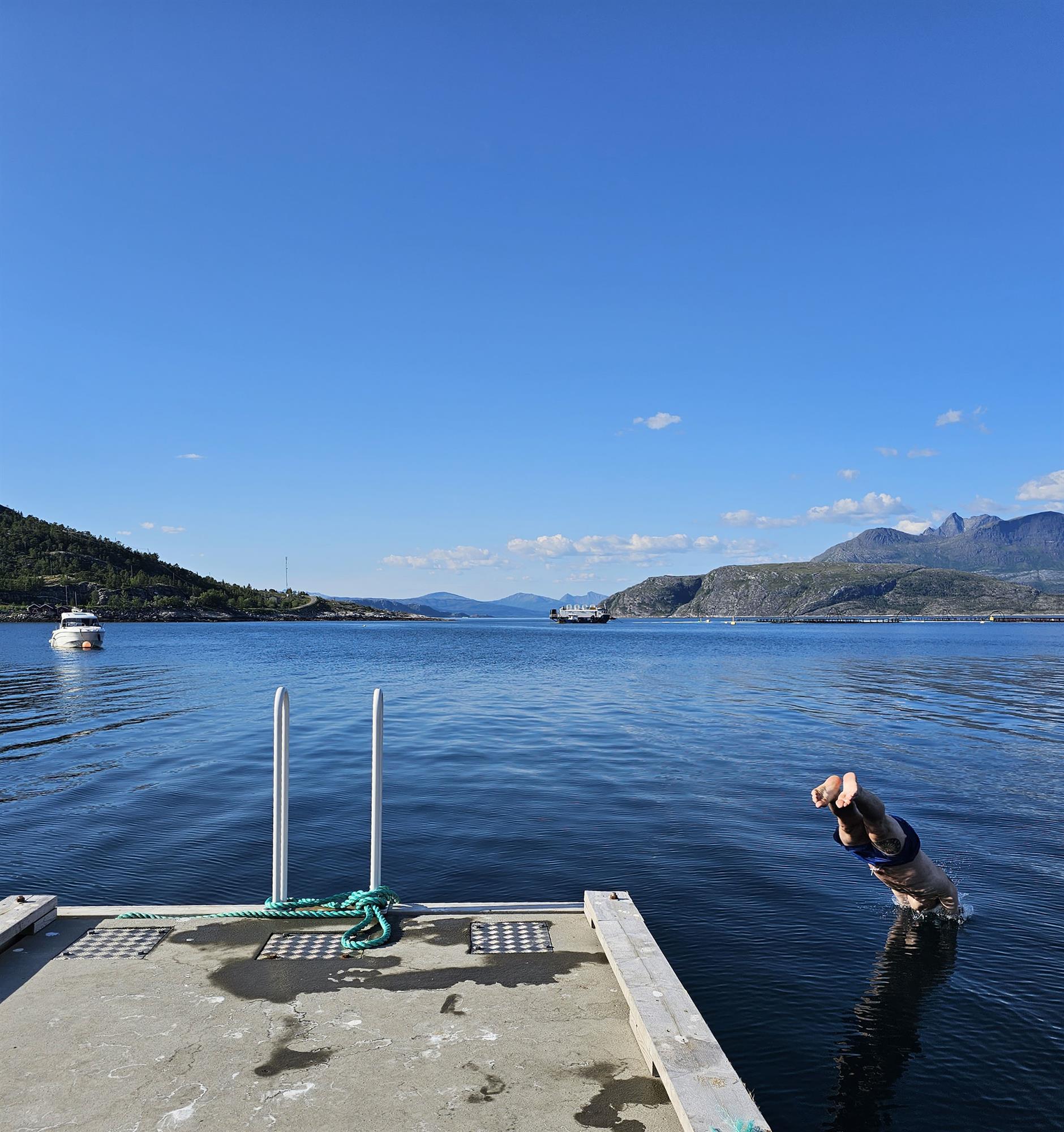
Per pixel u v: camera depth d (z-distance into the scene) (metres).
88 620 78.06
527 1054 4.13
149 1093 3.71
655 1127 3.49
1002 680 36.97
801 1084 4.83
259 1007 4.59
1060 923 7.41
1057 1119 4.53
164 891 8.12
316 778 14.05
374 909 5.96
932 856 9.53
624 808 11.85
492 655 62.06
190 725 21.12
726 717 23.05
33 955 5.30
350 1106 3.63
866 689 32.19
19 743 18.16
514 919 6.07
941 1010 5.73
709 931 7.14
